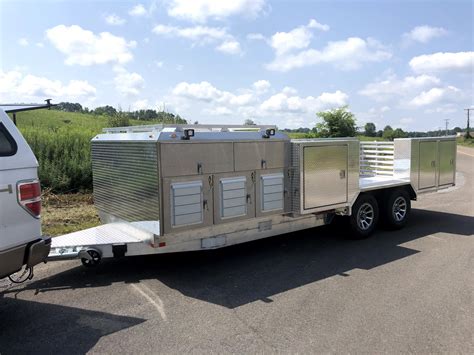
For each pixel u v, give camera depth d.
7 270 3.53
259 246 6.62
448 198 11.73
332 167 6.25
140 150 4.86
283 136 5.77
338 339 3.52
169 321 3.91
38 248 3.76
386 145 8.50
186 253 6.20
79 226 7.60
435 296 4.45
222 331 3.70
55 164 11.43
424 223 8.34
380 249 6.38
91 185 11.43
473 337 3.55
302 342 3.48
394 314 4.00
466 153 46.06
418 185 8.09
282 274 5.24
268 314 4.04
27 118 22.27
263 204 5.60
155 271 5.39
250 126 5.57
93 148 6.29
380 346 3.40
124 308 4.22
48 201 9.97
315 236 7.26
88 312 4.13
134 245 4.91
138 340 3.55
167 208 4.65
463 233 7.43
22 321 3.93
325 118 22.16
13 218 3.56
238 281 5.00
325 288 4.73
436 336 3.56
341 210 6.58
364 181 7.65
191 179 4.83
